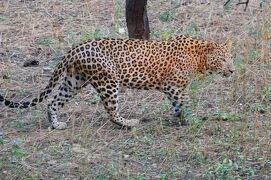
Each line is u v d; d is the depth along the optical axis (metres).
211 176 11.56
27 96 15.40
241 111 14.20
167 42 13.48
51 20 19.89
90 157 12.27
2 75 16.55
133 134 12.99
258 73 15.73
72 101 14.95
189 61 13.50
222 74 13.85
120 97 15.04
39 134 13.23
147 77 13.39
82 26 19.28
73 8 20.75
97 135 13.11
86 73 13.20
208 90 15.25
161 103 14.52
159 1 21.09
